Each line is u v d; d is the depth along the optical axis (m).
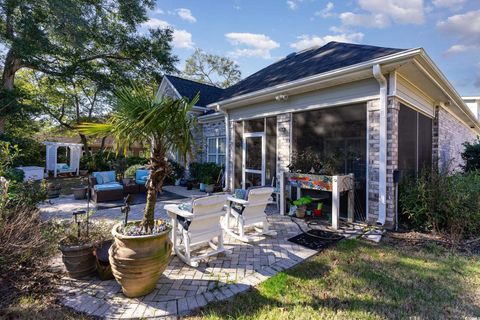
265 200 4.41
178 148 2.75
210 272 3.13
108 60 12.56
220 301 2.53
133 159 13.36
